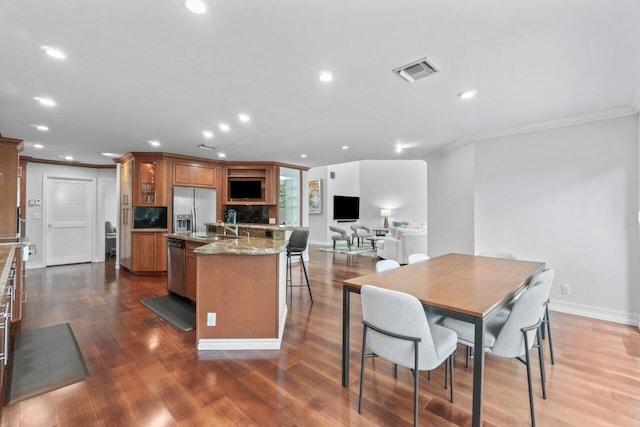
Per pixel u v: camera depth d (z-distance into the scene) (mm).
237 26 1664
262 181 6441
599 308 3281
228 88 2504
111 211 7449
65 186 6395
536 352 2527
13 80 2322
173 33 1729
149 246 5348
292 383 2086
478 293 1802
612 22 1622
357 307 3654
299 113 3148
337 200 10516
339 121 3441
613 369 2268
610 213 3215
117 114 3148
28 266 5914
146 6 1492
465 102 2836
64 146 4777
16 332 2885
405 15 1570
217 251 2541
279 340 2617
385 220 10508
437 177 5418
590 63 2092
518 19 1601
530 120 3422
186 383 2076
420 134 4023
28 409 1792
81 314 3389
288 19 1603
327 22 1630
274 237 3617
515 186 3799
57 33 1717
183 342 2711
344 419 1732
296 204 6992
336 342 2725
